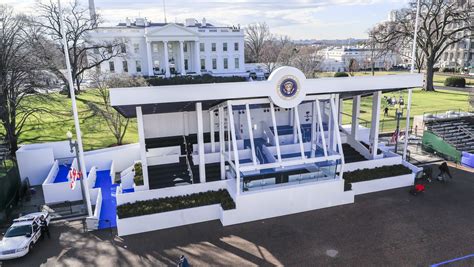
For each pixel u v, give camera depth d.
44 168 24.36
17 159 23.62
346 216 18.14
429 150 27.73
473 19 58.91
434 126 30.62
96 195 20.70
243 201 17.52
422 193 20.59
